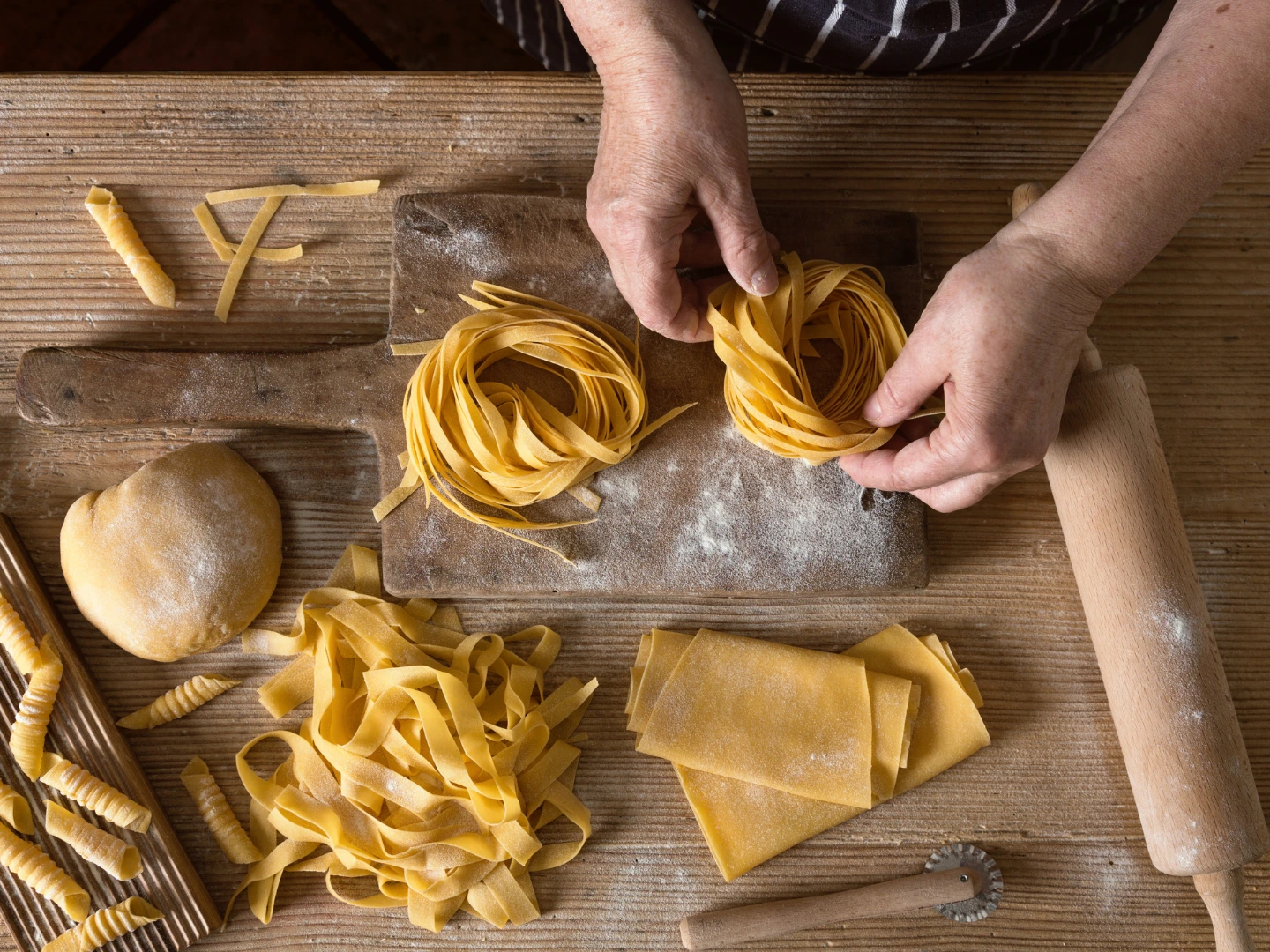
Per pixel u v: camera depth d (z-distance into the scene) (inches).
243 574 39.4
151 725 40.4
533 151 42.2
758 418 36.6
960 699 40.9
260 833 40.5
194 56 62.0
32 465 41.1
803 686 40.6
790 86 42.7
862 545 38.7
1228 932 36.8
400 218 39.0
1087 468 37.3
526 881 40.4
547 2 43.5
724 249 34.5
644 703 40.5
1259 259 43.3
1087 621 39.1
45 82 41.6
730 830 40.3
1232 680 42.0
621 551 38.6
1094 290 30.8
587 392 37.9
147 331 41.5
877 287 37.7
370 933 40.6
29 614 39.6
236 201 41.9
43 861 38.5
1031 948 40.9
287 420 38.8
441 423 37.1
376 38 63.0
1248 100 28.6
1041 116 42.9
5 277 41.4
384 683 39.5
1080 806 41.3
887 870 41.0
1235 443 42.8
